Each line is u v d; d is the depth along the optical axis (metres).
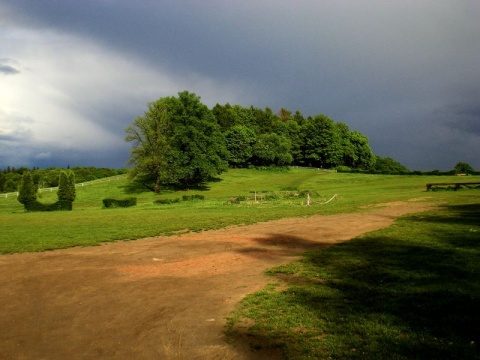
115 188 75.38
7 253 16.08
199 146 72.31
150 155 69.00
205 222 23.77
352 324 7.18
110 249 16.48
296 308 8.20
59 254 15.65
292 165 122.94
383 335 6.65
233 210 31.92
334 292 9.15
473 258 11.47
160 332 7.45
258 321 7.66
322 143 114.69
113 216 30.42
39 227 24.30
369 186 63.44
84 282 11.38
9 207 57.34
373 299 8.48
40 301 9.77
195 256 14.50
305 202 37.91
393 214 24.34
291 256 13.78
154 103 71.25
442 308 7.65
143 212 33.50
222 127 120.00
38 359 6.65
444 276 9.79
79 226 24.22
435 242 14.27
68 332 7.75
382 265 11.35
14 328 8.09
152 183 78.38
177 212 31.77
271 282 10.46
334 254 13.35
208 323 7.75
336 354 6.12
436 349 6.06
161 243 17.52
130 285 10.88
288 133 122.69
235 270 12.11
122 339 7.27
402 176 79.69
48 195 71.56
